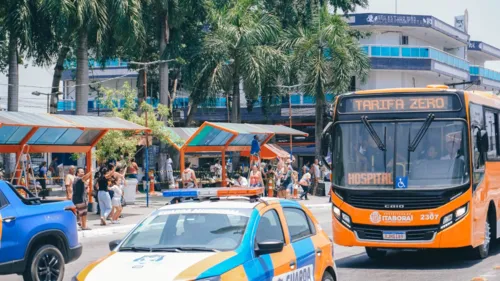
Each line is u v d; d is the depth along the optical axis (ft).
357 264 47.93
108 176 74.64
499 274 41.93
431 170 44.27
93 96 195.72
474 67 209.87
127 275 22.54
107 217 81.30
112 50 112.68
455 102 44.93
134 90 117.91
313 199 118.73
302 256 27.61
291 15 153.79
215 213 26.76
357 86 180.96
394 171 44.70
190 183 102.27
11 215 35.22
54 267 37.58
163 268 22.93
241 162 168.25
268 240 26.32
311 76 137.28
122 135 103.91
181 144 108.78
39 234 36.55
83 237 68.49
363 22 177.47
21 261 35.40
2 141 73.31
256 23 135.85
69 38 105.09
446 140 44.55
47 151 79.66
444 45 211.20
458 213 43.55
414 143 44.83
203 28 148.97
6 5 101.30
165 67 130.93
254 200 27.99
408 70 178.09
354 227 45.24
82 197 69.92
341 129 46.75
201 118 184.85
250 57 133.59
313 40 138.72
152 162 148.87
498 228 51.75
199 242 25.58
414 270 44.60
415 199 43.96
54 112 130.82
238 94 138.00
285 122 183.01
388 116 45.73
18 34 99.91
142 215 86.02
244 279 23.61
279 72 138.92
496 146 52.16
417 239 43.91
